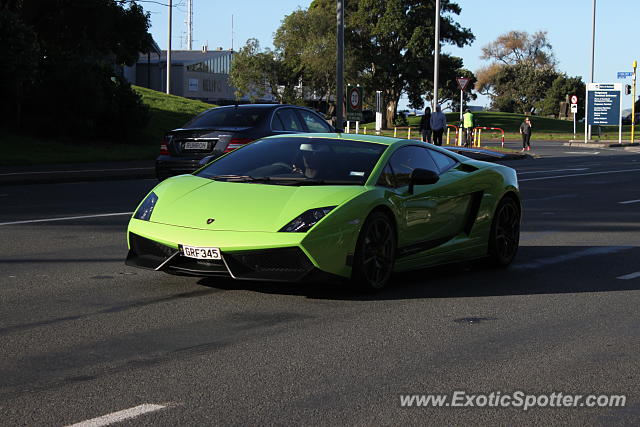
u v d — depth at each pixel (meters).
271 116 15.17
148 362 4.96
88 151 25.64
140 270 7.99
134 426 3.89
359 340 5.55
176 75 89.56
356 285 6.91
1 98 27.73
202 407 4.17
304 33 82.12
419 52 77.88
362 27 81.31
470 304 6.78
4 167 20.75
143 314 6.21
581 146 46.28
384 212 7.18
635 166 26.78
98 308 6.39
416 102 84.69
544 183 19.78
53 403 4.20
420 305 6.70
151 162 24.02
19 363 4.91
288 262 6.50
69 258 8.68
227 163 7.82
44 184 17.83
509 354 5.26
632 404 4.34
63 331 5.69
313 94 86.44
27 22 31.48
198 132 14.70
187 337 5.55
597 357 5.22
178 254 6.66
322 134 8.18
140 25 33.91
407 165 7.75
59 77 27.42
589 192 17.55
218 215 6.78
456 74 81.69
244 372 4.78
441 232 7.91
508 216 8.77
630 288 7.58
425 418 4.08
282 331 5.75
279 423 3.96
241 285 7.25
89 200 14.59
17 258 8.66
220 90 96.19
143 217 7.07
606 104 49.53
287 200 6.82
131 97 29.31
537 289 7.48
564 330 5.93
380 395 4.41
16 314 6.17
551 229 11.74
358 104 25.83
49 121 27.50
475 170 8.46
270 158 7.73
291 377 4.70
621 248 10.07
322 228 6.54
